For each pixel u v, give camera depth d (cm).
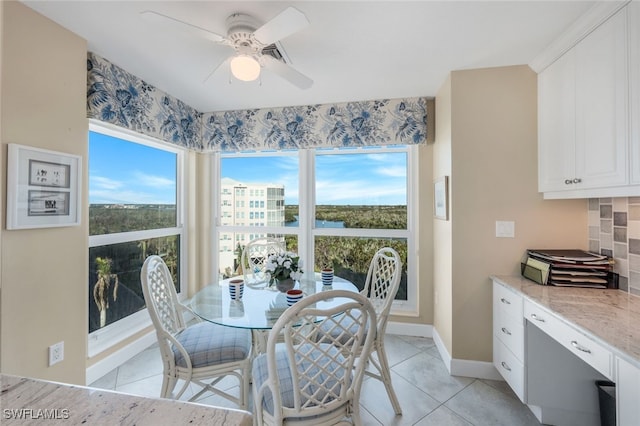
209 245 337
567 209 205
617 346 105
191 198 325
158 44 188
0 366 145
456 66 214
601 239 188
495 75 214
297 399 119
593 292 169
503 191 213
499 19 160
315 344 122
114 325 238
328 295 113
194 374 161
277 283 204
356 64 211
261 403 133
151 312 156
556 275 182
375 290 229
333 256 317
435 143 273
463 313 220
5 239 146
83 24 169
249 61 156
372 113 281
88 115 192
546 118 196
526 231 210
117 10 156
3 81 146
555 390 168
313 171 321
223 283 238
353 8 152
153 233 282
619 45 139
